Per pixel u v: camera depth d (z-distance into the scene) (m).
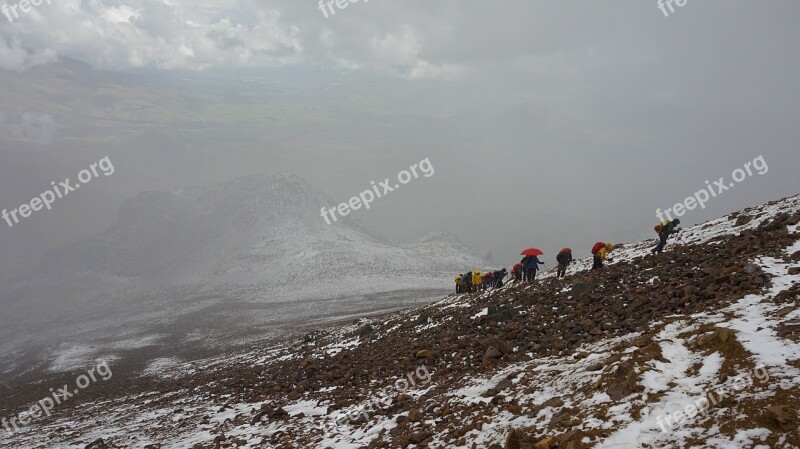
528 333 15.80
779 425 6.43
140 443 15.07
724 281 13.19
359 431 11.48
